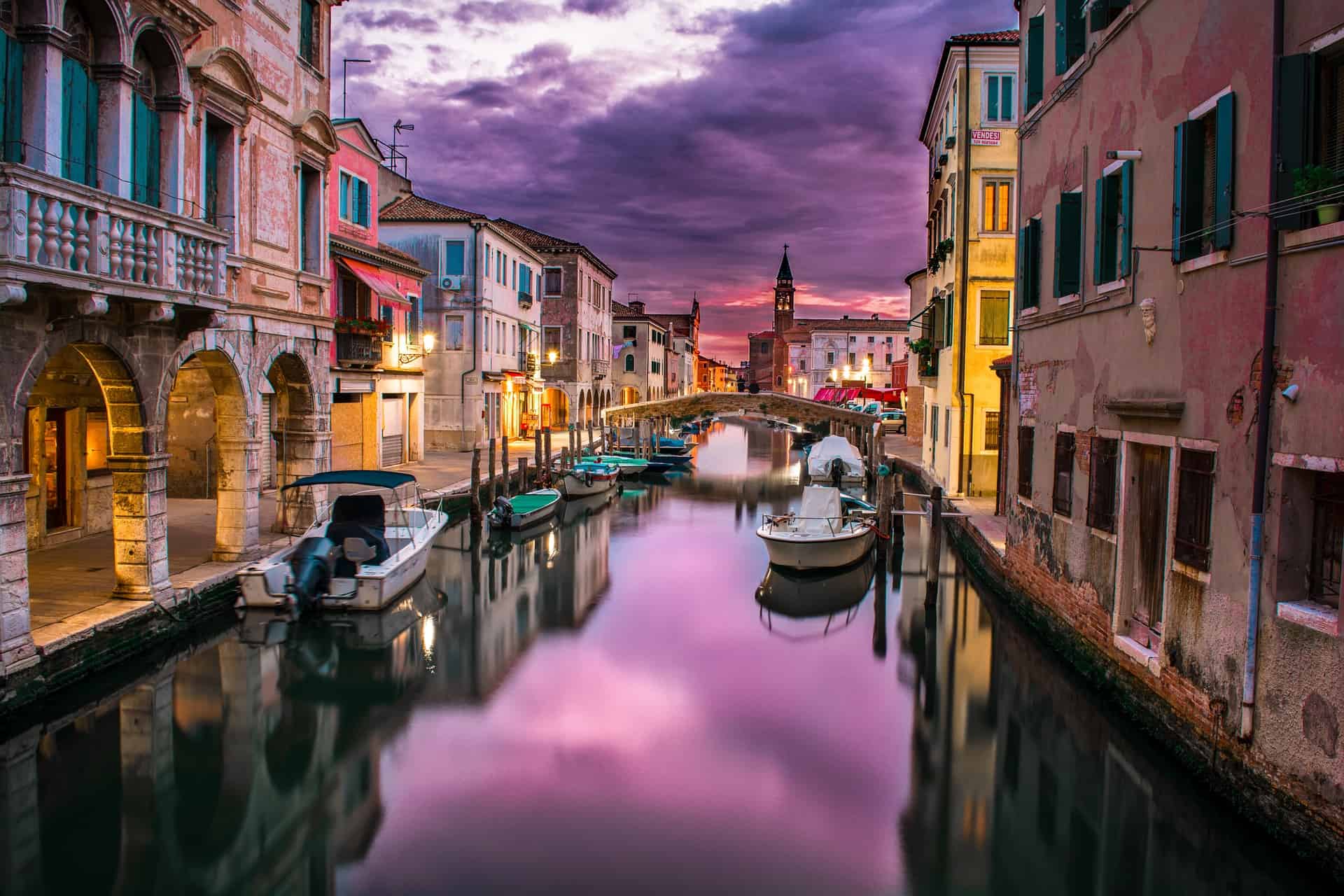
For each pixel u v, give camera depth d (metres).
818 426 55.03
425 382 31.50
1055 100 12.02
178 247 10.39
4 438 8.52
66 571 12.43
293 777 8.38
